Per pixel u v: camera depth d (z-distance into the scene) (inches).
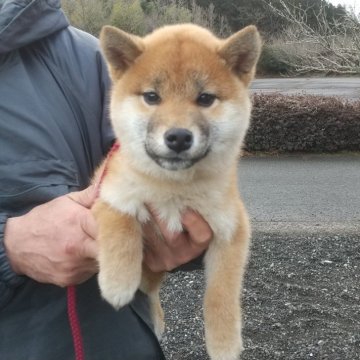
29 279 14.7
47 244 13.8
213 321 16.6
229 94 16.5
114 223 15.1
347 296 37.2
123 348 15.1
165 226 15.0
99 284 14.9
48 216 14.1
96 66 16.8
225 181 15.9
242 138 16.8
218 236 16.2
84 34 17.3
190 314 35.6
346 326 33.7
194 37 17.0
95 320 15.0
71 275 13.9
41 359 14.4
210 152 15.7
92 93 16.4
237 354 16.8
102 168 16.1
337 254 44.2
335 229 50.7
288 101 95.7
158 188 15.1
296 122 94.7
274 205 63.0
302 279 39.9
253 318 34.7
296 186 72.9
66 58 16.1
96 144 16.4
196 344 32.2
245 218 17.1
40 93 15.2
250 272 40.9
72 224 14.0
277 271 41.0
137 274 15.2
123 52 16.6
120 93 16.4
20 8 14.8
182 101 15.9
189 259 15.4
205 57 16.4
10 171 14.4
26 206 14.9
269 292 37.9
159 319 19.8
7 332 14.6
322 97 100.9
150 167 15.1
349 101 101.1
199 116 15.7
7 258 14.1
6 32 14.5
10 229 14.2
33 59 15.5
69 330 14.7
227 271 16.5
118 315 15.3
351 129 94.8
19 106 14.6
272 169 84.6
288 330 33.3
